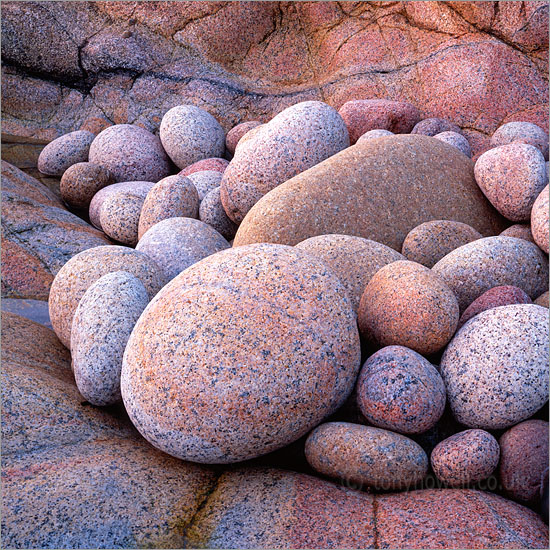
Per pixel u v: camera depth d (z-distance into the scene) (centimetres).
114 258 372
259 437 249
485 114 675
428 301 291
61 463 246
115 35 830
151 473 247
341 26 823
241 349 246
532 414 267
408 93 732
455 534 209
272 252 279
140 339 265
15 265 489
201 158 704
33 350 358
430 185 475
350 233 442
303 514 224
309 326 256
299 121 505
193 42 847
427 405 259
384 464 240
